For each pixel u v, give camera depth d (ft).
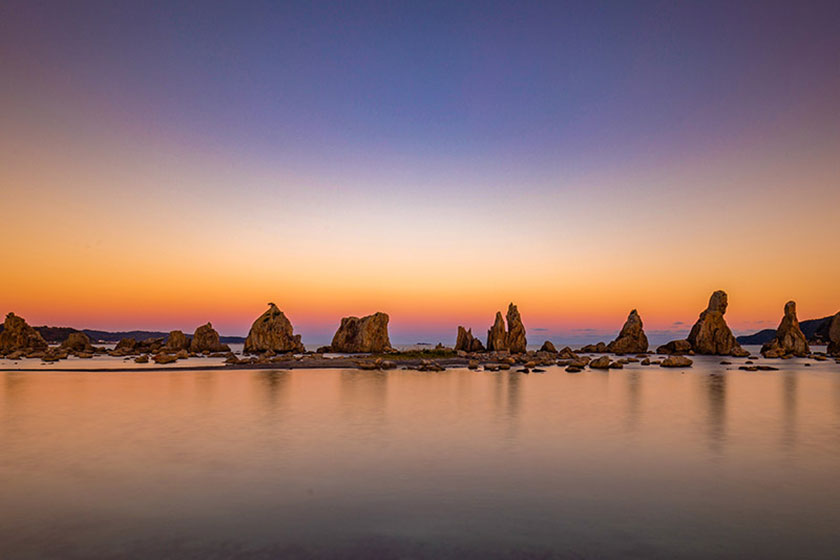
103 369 193.77
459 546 35.58
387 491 47.21
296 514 41.42
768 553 34.83
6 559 33.22
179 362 245.04
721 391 131.23
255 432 73.67
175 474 52.24
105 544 35.58
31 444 65.41
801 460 59.16
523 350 399.24
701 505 44.09
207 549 34.78
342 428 77.20
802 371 209.05
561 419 86.28
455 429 76.79
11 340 330.95
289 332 382.83
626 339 403.54
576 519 40.70
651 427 79.25
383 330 414.62
